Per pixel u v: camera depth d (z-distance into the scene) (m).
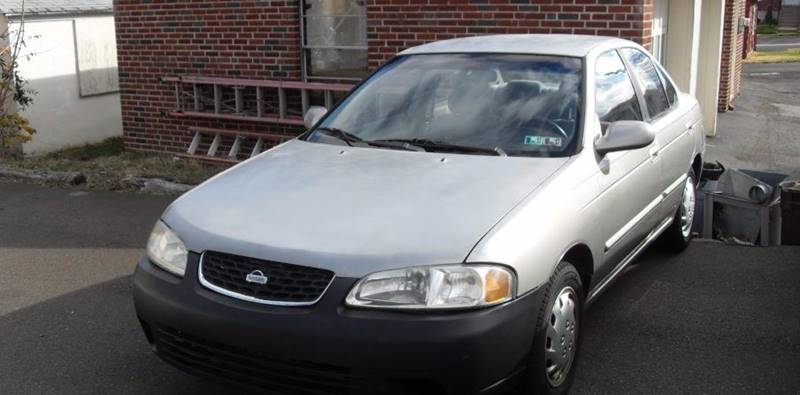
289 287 3.35
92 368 4.44
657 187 5.22
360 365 3.20
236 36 10.17
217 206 3.85
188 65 10.66
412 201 3.66
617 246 4.54
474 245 3.33
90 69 14.44
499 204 3.61
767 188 6.84
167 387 4.20
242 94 10.31
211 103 10.64
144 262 3.88
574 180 3.99
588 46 5.00
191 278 3.57
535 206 3.64
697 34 10.90
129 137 11.51
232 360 3.46
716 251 6.36
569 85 4.59
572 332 3.87
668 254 6.30
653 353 4.50
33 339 4.84
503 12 8.34
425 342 3.16
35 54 12.87
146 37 10.94
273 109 10.13
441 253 3.29
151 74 11.02
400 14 8.92
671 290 5.48
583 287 4.20
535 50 4.93
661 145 5.30
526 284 3.41
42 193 8.75
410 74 5.03
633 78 5.29
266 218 3.64
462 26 8.59
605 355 4.47
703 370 4.28
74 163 10.27
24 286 5.80
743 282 5.62
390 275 3.25
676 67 10.67
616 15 7.82
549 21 8.14
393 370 3.18
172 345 3.66
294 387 3.35
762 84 20.75
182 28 10.59
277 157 4.46
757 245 6.58
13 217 7.77
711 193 7.05
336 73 9.73
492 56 4.97
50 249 6.71
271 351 3.31
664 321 4.95
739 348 4.55
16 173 9.50
